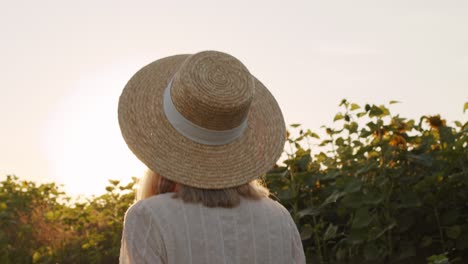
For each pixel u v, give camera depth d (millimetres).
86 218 8633
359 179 6688
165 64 2592
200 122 2408
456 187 6281
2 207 8852
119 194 8906
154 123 2447
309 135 7734
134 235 2309
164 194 2393
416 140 6902
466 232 6039
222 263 2320
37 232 8352
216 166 2428
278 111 2646
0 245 7648
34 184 11203
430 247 6285
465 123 6996
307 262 6578
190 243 2303
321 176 7141
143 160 2395
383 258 6117
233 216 2393
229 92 2404
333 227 6406
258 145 2527
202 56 2451
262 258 2400
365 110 6688
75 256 7680
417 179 6457
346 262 6383
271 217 2475
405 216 6258
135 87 2525
